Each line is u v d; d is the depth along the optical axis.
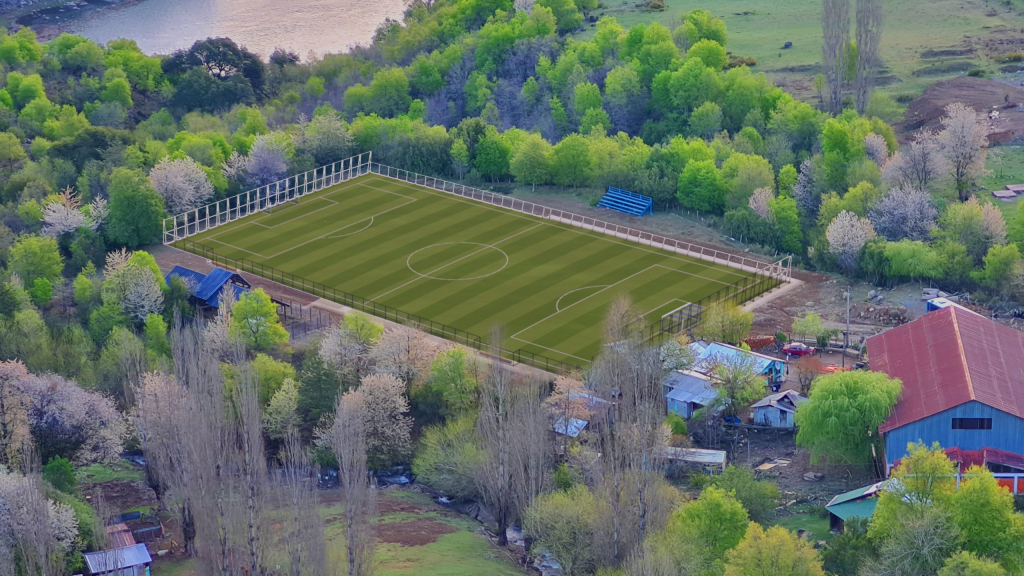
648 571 131.38
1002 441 163.12
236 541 140.62
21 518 137.38
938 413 162.75
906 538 134.50
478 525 165.38
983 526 136.38
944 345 179.12
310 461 173.25
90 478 173.50
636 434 152.88
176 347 170.75
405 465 181.38
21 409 165.75
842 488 166.38
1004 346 182.00
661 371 179.50
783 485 168.50
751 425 186.25
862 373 171.25
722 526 143.00
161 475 157.88
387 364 188.88
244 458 149.38
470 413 177.75
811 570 129.88
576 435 177.38
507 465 157.50
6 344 195.00
